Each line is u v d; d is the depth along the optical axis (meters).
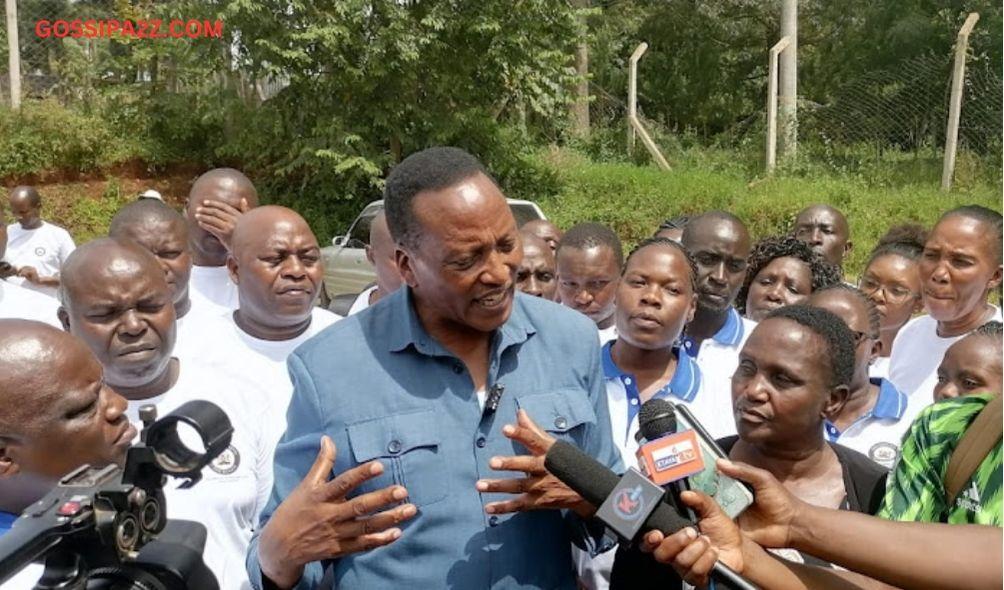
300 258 3.55
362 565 2.02
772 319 2.36
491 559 2.00
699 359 3.73
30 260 7.03
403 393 2.05
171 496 2.56
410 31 13.83
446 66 14.60
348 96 14.49
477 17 14.04
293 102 14.66
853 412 3.07
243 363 3.45
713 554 1.61
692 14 25.19
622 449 3.07
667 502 1.72
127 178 14.75
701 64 25.89
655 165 17.47
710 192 14.39
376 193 15.30
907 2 21.00
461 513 2.00
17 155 13.70
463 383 2.08
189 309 3.88
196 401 1.46
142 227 3.69
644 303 3.10
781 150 16.00
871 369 4.05
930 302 3.69
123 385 2.79
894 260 4.08
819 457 2.36
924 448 1.83
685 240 3.95
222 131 15.38
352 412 2.04
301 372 2.11
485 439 2.05
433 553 1.99
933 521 1.79
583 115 20.00
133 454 1.41
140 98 15.10
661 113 26.00
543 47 15.34
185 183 15.08
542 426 2.08
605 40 23.27
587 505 1.92
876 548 1.66
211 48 14.09
